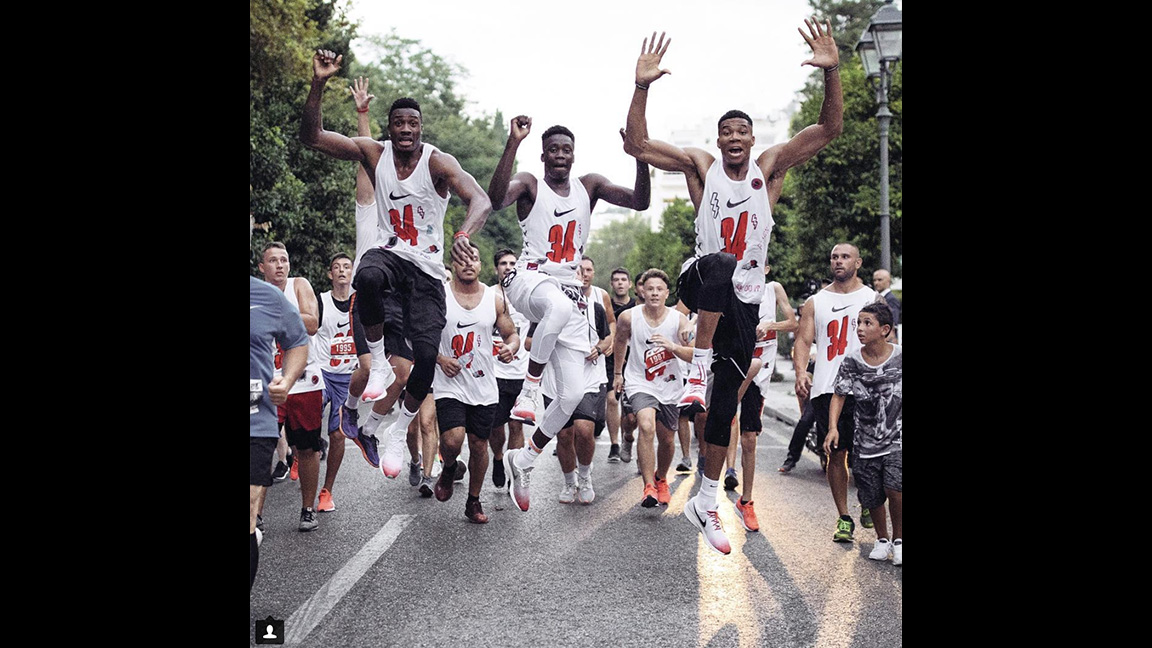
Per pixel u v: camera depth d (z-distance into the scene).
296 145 16.75
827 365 6.60
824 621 4.63
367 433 7.02
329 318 7.50
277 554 5.88
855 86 13.50
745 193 5.47
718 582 5.29
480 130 32.97
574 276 6.47
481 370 6.70
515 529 6.59
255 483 4.34
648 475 7.24
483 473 6.82
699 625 4.57
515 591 5.13
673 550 6.01
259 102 16.25
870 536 6.43
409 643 4.34
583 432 7.30
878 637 4.40
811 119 14.26
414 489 8.20
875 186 13.34
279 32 16.38
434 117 31.89
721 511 7.22
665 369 7.37
